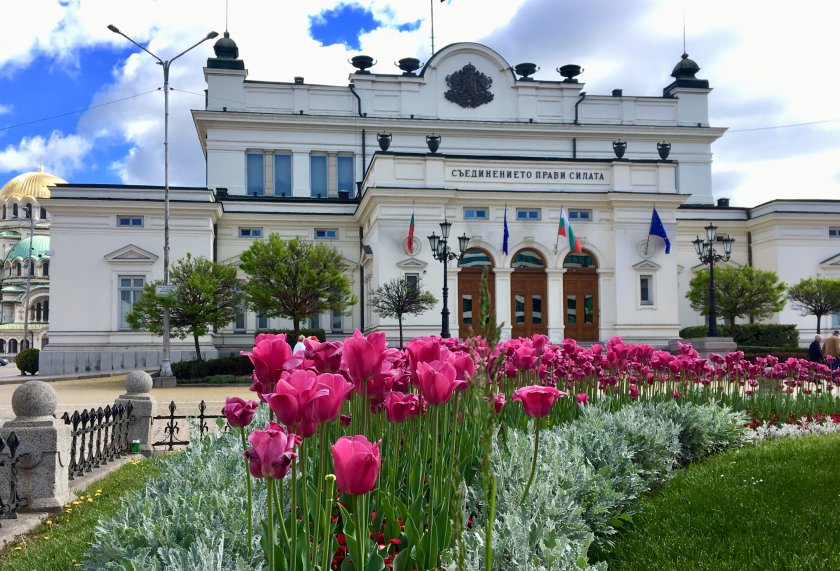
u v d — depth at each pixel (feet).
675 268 115.14
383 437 17.78
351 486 8.68
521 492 16.66
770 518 20.75
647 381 37.42
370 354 11.60
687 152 158.20
